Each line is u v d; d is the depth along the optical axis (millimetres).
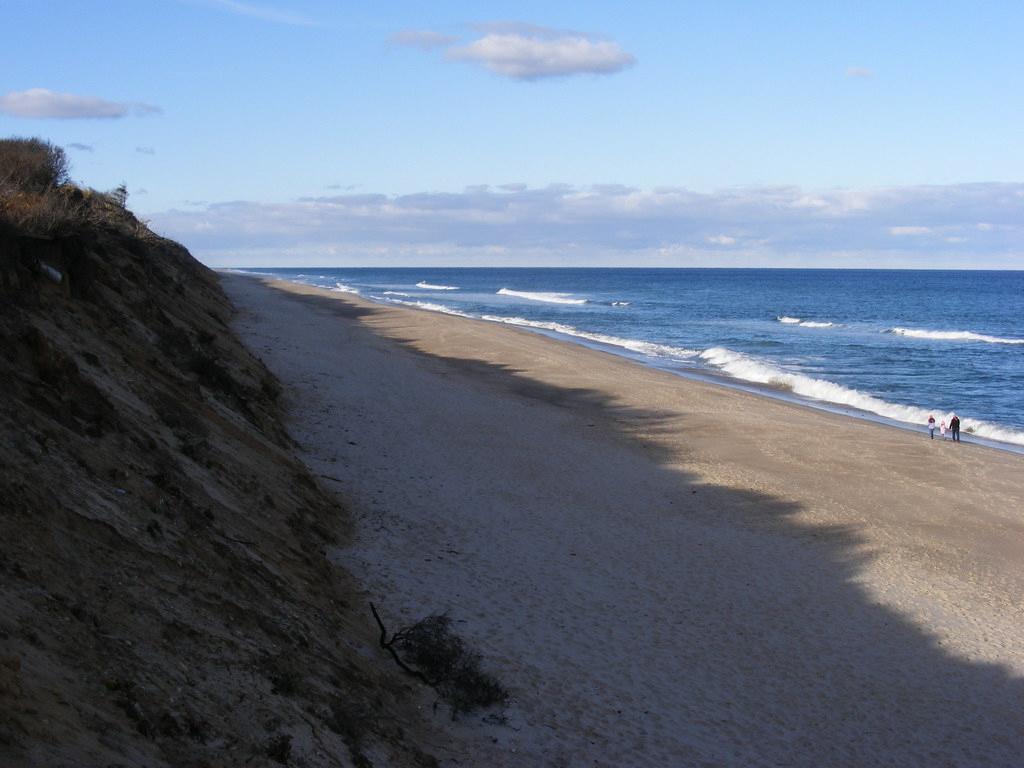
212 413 14297
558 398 30219
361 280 175375
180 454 11148
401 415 24047
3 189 14922
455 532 14820
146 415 11586
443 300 99500
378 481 17219
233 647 7133
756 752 9133
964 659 12062
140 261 24609
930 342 59906
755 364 42906
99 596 6613
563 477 19656
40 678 5043
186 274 40000
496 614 11562
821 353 52375
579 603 12422
